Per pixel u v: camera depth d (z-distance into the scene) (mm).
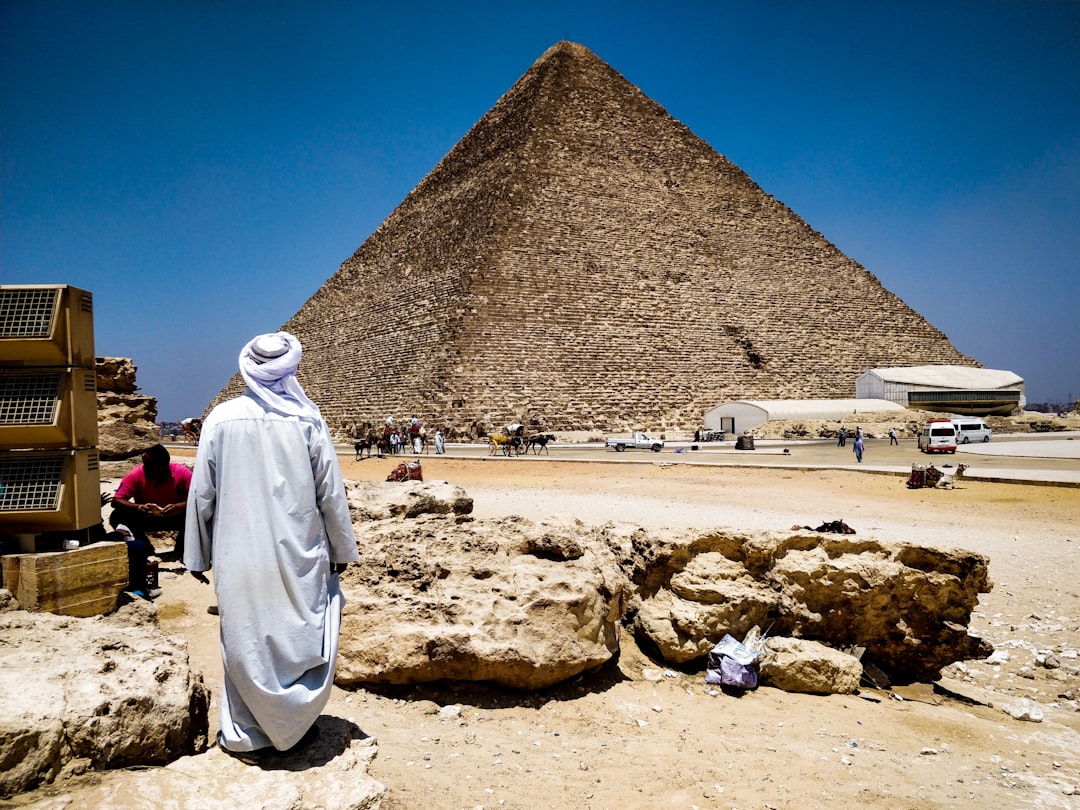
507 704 9641
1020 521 25891
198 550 6762
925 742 10016
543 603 10047
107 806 5391
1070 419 94125
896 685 12492
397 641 9539
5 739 5379
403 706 9312
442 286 103812
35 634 7102
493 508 28594
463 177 132750
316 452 6895
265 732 6445
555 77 131625
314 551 6766
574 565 10805
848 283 126500
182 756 6508
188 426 98625
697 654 11484
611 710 9875
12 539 9727
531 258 103000
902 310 126250
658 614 11805
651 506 29078
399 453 66188
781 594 12508
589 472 43031
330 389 114812
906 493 32844
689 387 99562
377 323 116312
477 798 7164
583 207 114750
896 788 8414
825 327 117250
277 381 7086
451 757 7988
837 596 12477
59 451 9758
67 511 9672
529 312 97438
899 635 12562
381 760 7629
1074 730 11008
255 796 5887
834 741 9672
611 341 100000
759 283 118312
